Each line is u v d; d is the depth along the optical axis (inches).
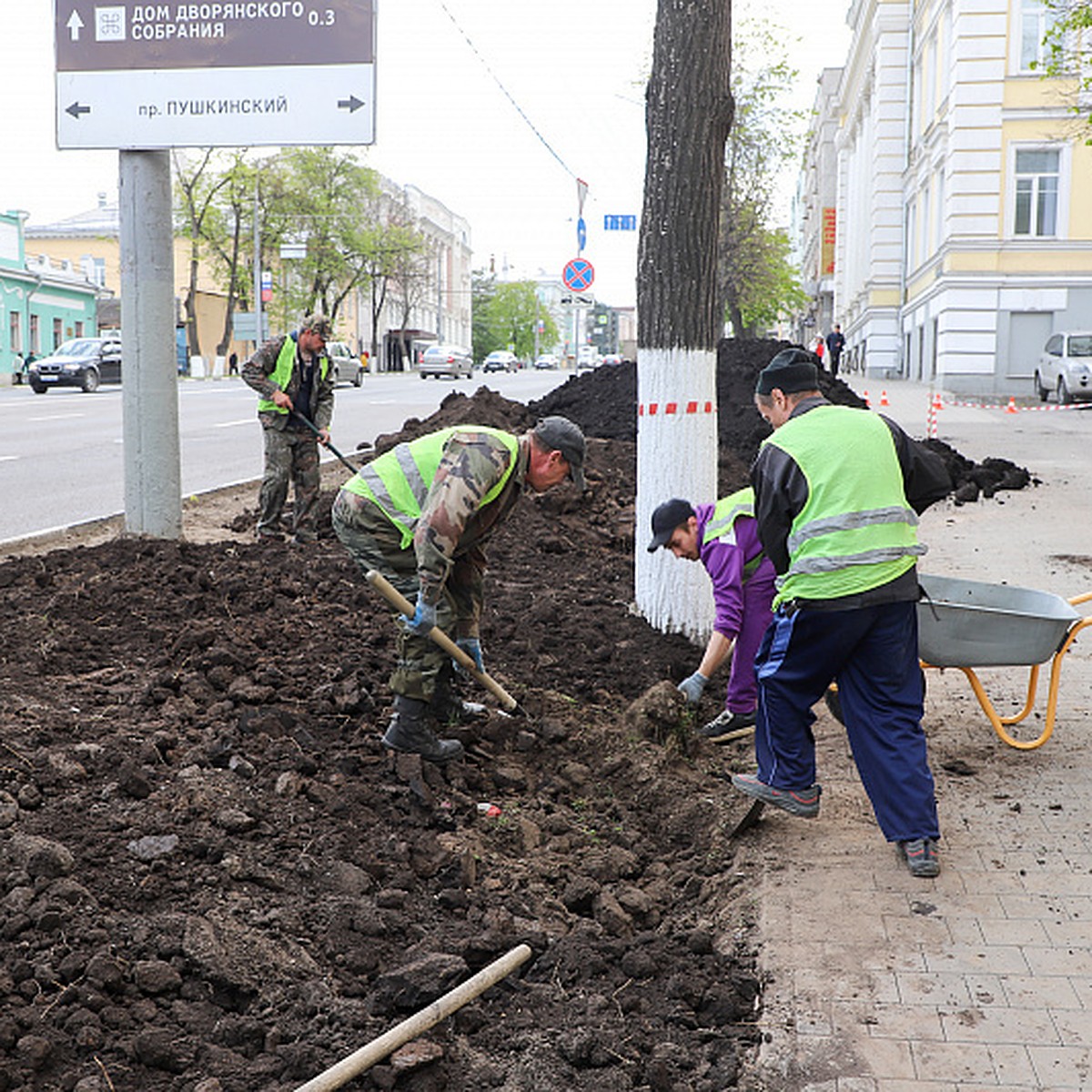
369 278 2896.2
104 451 680.4
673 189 264.2
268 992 131.6
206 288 2896.2
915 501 182.4
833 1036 133.5
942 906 162.1
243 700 207.0
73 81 332.8
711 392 270.4
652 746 211.0
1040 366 1193.4
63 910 135.4
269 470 355.9
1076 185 1257.4
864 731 174.1
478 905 156.9
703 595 269.9
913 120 1679.4
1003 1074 126.7
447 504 174.7
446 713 208.4
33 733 181.6
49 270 2183.8
